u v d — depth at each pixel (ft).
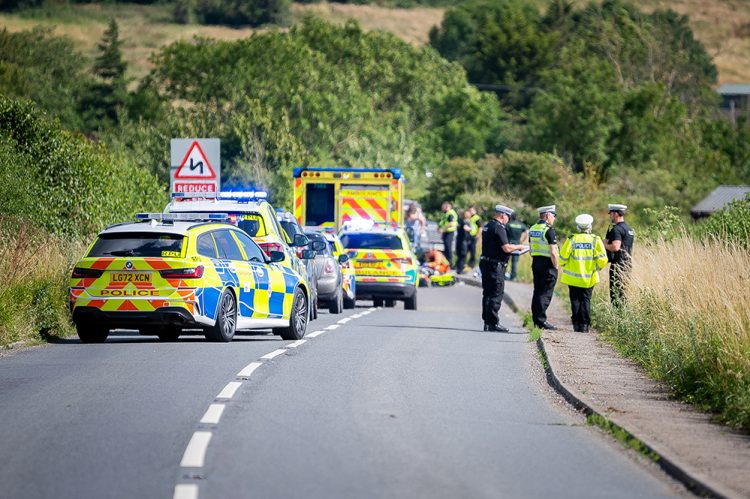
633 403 146.92
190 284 197.67
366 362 184.55
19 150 278.46
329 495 97.14
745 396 136.56
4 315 201.26
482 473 106.93
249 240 219.41
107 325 199.31
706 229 303.48
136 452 113.09
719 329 163.43
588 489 101.71
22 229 237.25
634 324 203.10
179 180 280.92
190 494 96.73
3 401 141.69
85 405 139.13
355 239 337.11
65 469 105.81
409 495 97.76
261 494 97.25
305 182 380.78
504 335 246.06
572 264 244.63
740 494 96.73
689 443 119.85
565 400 155.02
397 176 377.71
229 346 202.39
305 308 229.25
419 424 130.93
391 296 333.83
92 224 286.46
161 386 153.89
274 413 135.13
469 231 501.56
